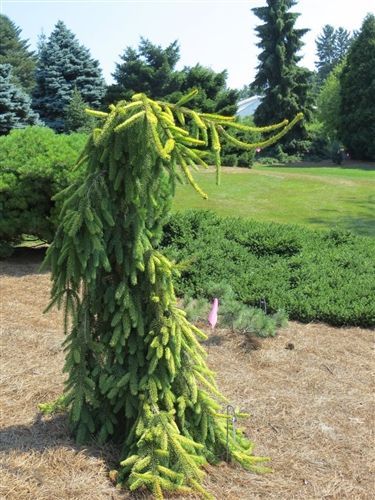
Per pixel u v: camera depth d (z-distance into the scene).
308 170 27.50
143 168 2.92
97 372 3.34
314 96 36.50
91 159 3.17
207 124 3.07
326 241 9.64
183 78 26.78
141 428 3.19
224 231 9.52
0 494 2.98
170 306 3.34
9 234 8.91
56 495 3.02
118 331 3.21
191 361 3.39
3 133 23.11
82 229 3.06
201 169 20.78
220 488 3.32
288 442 3.97
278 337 6.07
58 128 27.84
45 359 5.16
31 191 8.46
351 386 4.98
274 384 4.93
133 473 3.00
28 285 7.84
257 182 18.72
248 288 7.26
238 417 3.96
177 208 14.61
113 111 2.87
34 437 3.62
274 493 3.35
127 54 27.47
